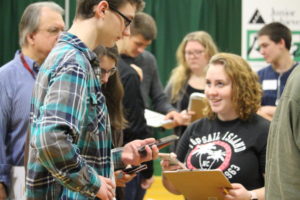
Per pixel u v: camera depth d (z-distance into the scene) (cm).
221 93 265
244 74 266
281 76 441
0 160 266
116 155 219
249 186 256
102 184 173
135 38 390
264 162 257
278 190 178
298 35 547
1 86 273
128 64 365
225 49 682
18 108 272
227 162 259
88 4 182
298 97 174
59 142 160
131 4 186
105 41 186
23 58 281
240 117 267
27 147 205
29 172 177
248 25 546
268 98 442
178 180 238
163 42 672
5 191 270
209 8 677
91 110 176
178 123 379
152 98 438
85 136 175
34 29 278
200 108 369
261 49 445
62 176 164
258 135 261
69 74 168
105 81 249
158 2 671
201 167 263
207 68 277
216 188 238
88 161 176
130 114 322
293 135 174
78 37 180
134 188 345
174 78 436
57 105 164
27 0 661
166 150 603
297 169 173
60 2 645
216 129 272
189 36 429
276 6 545
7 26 662
